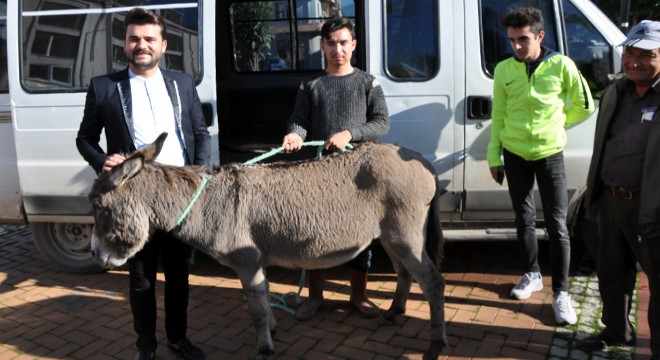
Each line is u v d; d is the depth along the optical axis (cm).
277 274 444
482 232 400
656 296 267
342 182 280
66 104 389
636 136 264
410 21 386
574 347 312
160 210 268
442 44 382
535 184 394
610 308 302
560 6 380
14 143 413
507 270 432
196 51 386
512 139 344
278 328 348
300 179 279
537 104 331
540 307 364
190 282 426
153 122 281
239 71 529
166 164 281
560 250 344
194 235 275
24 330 350
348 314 367
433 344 296
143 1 386
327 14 506
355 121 320
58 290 413
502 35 385
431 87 386
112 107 276
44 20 388
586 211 309
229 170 286
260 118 520
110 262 268
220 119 520
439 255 304
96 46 388
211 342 334
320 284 360
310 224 273
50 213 409
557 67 329
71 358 317
